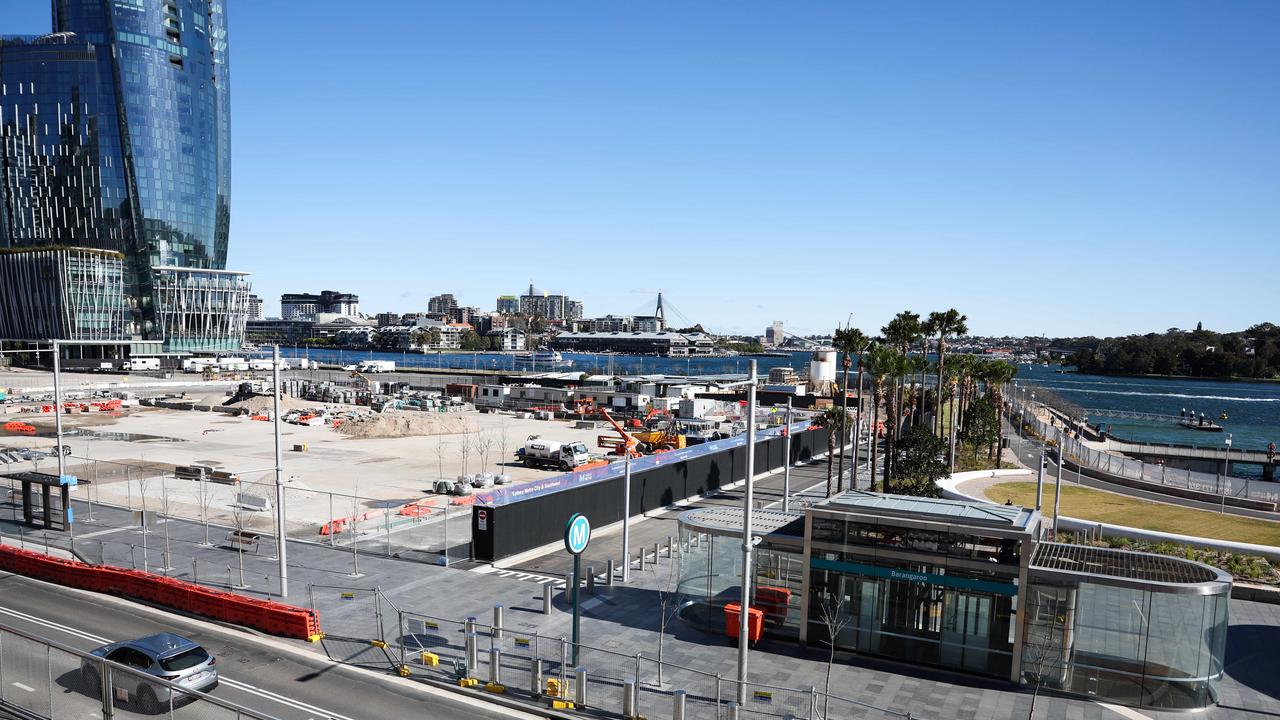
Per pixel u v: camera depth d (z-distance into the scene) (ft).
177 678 70.33
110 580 107.34
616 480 162.71
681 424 337.52
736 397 452.35
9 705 66.28
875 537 88.53
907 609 87.15
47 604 102.68
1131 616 77.82
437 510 167.02
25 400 414.00
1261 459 363.15
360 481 206.28
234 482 193.98
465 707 74.64
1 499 167.63
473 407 431.84
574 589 85.46
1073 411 526.98
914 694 78.69
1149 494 206.18
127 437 283.79
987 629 83.30
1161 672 76.84
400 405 414.00
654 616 102.37
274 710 72.08
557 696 76.23
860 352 203.82
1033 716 73.72
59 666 71.82
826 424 266.77
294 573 118.42
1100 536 133.69
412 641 91.15
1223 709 77.25
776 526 99.91
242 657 85.56
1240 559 123.24
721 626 97.60
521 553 134.51
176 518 154.30
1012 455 292.20
